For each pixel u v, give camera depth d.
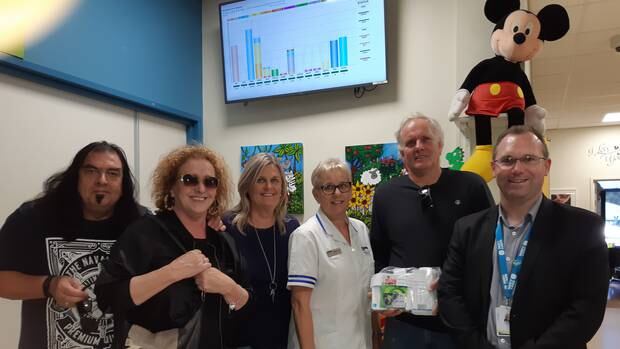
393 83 2.84
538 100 5.91
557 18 2.12
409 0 2.80
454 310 1.46
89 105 2.47
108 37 2.52
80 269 1.50
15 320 1.98
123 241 1.28
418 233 1.72
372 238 1.92
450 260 1.54
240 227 1.77
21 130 2.08
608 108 6.34
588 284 1.25
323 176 1.70
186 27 3.26
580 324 1.22
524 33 2.12
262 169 1.77
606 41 3.86
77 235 1.51
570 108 6.36
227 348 1.46
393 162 2.80
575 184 7.71
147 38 2.84
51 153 2.23
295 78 2.98
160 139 3.06
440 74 2.71
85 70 2.36
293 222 1.93
